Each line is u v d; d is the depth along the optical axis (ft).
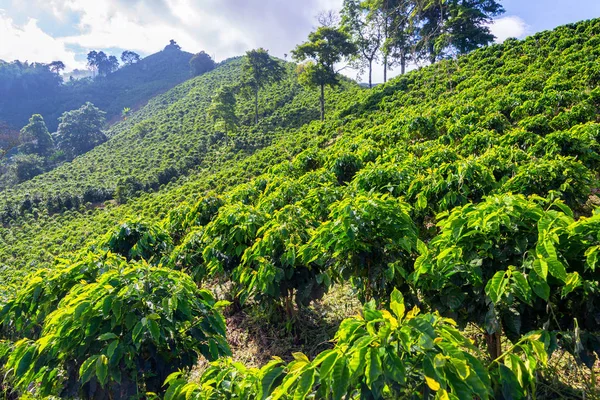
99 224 73.26
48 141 201.46
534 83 46.06
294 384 5.99
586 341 6.84
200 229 17.25
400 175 18.49
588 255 6.54
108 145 164.14
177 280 9.65
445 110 48.21
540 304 7.55
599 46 55.47
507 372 6.06
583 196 16.72
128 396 8.70
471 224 8.02
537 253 6.75
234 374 7.24
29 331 13.94
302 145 74.38
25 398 9.43
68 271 11.28
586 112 28.66
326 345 13.03
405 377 5.13
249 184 26.35
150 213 68.49
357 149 35.01
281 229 12.33
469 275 7.94
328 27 107.86
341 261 10.71
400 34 104.42
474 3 112.16
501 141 26.78
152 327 7.94
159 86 326.65
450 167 17.20
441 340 5.33
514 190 15.96
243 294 13.23
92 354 8.38
